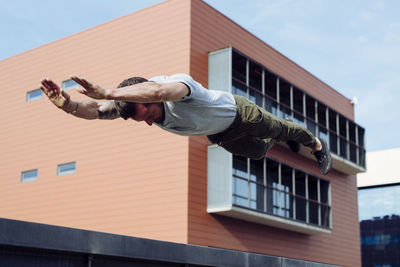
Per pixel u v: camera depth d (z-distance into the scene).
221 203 17.12
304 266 9.89
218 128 3.88
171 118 3.66
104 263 7.53
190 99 3.52
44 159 21.25
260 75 20.41
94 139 19.83
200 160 17.56
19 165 22.05
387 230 33.25
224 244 17.81
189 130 3.80
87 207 19.38
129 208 18.22
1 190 22.33
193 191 17.08
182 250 8.38
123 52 19.86
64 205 20.09
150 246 7.97
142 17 19.61
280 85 21.16
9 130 22.81
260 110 4.04
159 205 17.47
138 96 3.12
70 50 21.58
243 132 4.01
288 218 19.61
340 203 25.34
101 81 20.25
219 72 18.20
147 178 18.00
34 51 22.86
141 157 18.34
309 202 22.28
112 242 7.51
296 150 4.95
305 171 21.22
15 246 6.48
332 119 24.97
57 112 21.30
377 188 34.19
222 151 17.47
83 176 19.81
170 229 17.02
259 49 21.25
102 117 3.80
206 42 18.69
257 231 19.44
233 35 19.98
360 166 25.23
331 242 24.06
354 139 25.95
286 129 4.36
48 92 3.50
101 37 20.67
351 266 25.20
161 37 18.88
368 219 34.06
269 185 20.12
